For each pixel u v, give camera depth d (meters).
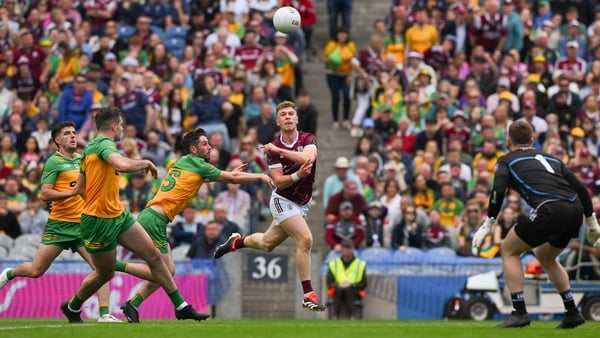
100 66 80.38
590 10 85.94
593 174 70.06
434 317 62.56
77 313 42.38
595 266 60.09
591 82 78.06
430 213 65.50
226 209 66.38
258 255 63.31
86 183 38.94
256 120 73.06
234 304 62.88
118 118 39.16
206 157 42.97
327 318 62.25
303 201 40.97
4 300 60.62
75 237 42.50
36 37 82.38
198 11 82.69
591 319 59.69
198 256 63.25
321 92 83.12
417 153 71.56
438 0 84.56
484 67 78.06
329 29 87.00
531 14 85.50
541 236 36.44
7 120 76.19
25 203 67.06
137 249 39.72
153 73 76.81
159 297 61.06
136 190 67.69
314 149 40.53
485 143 71.50
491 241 64.44
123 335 32.91
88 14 83.06
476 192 67.69
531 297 59.69
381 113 74.81
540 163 37.03
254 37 78.25
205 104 72.19
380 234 65.25
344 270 61.94
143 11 83.31
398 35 80.88
